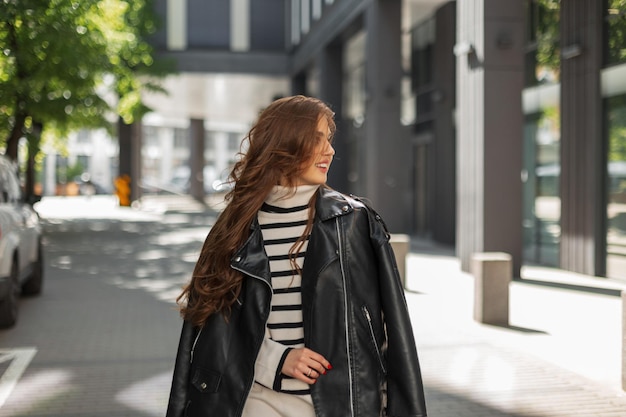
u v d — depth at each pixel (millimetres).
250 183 2127
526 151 15922
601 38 12516
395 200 19531
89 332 8281
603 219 12719
